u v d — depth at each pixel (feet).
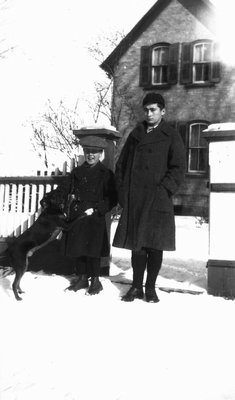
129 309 15.26
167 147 16.43
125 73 65.62
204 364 10.55
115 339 12.19
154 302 16.21
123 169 17.24
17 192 24.04
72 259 21.57
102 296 17.08
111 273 22.24
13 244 16.71
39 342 11.82
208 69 62.18
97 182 18.02
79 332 12.72
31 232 16.93
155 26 64.80
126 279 19.94
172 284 18.92
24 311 14.75
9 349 11.26
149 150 16.47
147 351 11.34
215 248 17.63
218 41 61.21
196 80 63.05
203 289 18.04
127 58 65.72
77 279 19.34
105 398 8.70
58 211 17.58
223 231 17.57
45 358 10.71
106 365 10.36
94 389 9.09
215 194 17.71
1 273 21.48
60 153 53.01
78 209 17.66
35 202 23.53
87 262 18.04
